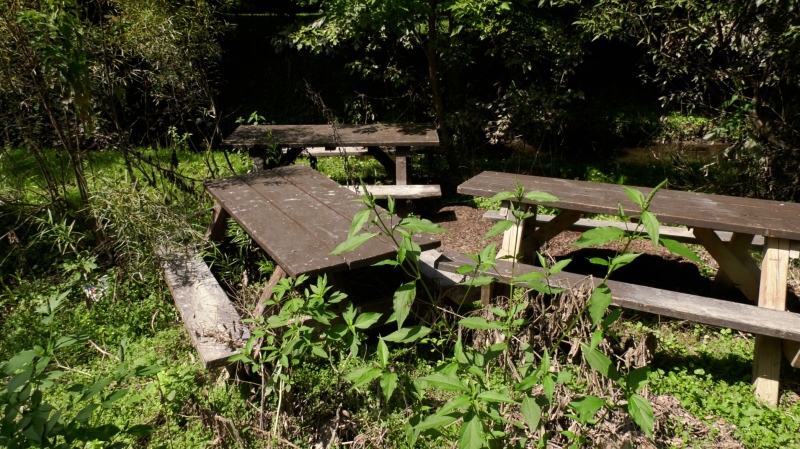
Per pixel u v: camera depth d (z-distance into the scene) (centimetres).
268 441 280
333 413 305
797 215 351
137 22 525
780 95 574
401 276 427
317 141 631
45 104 459
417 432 218
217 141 945
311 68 1120
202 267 426
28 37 445
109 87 512
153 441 293
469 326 219
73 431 177
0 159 584
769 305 331
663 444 285
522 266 369
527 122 846
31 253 503
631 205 368
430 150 782
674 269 487
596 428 268
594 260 186
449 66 823
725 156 614
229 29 639
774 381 320
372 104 1064
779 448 284
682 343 376
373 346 357
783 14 515
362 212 212
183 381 331
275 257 321
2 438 170
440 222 634
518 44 799
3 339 377
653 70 1080
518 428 254
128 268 439
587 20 621
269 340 295
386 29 819
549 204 386
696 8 541
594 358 186
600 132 990
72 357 366
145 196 466
